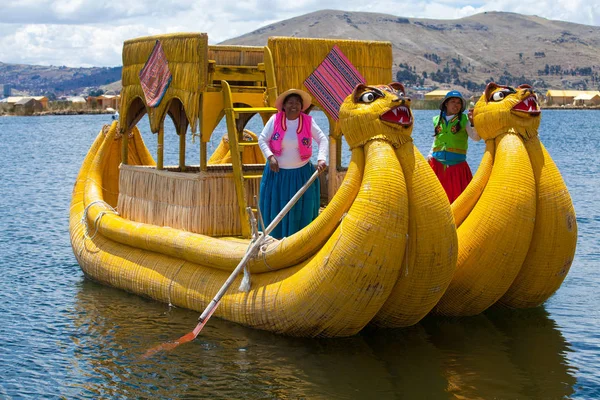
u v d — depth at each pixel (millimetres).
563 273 9312
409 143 8156
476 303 9117
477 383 7605
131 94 11617
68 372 7969
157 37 10953
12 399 7375
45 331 9172
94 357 8328
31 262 12719
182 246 9625
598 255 12773
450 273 8242
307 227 8273
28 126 75312
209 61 10086
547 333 8930
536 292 9359
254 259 8688
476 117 9305
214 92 10141
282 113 9305
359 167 8133
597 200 18875
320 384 7559
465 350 8398
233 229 10312
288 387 7504
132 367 8031
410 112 8133
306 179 9391
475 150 36250
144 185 11133
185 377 7742
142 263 10367
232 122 9984
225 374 7781
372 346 8422
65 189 22547
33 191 22062
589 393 7402
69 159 34281
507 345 8555
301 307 8156
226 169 11602
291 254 8352
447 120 9992
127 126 11938
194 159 32125
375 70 10961
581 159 31406
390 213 7770
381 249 7750
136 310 9766
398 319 8562
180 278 9680
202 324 8422
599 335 8875
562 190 9062
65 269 12203
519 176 8828
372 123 8062
